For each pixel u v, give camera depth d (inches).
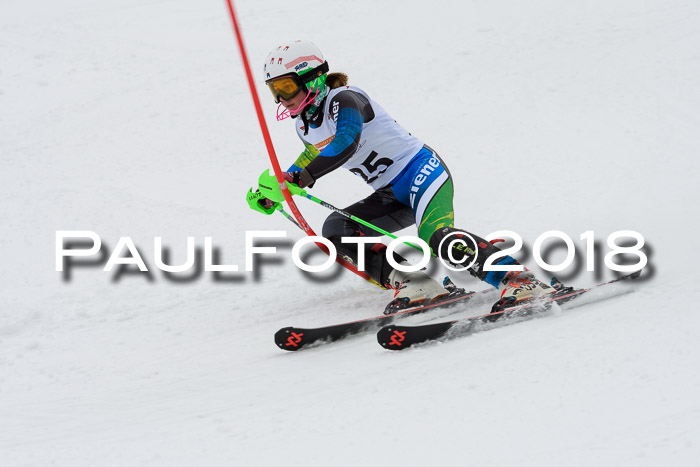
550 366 309.3
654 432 243.1
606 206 629.0
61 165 896.9
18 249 696.4
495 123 893.8
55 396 391.9
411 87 1021.8
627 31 1143.6
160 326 502.3
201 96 1059.9
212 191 798.5
